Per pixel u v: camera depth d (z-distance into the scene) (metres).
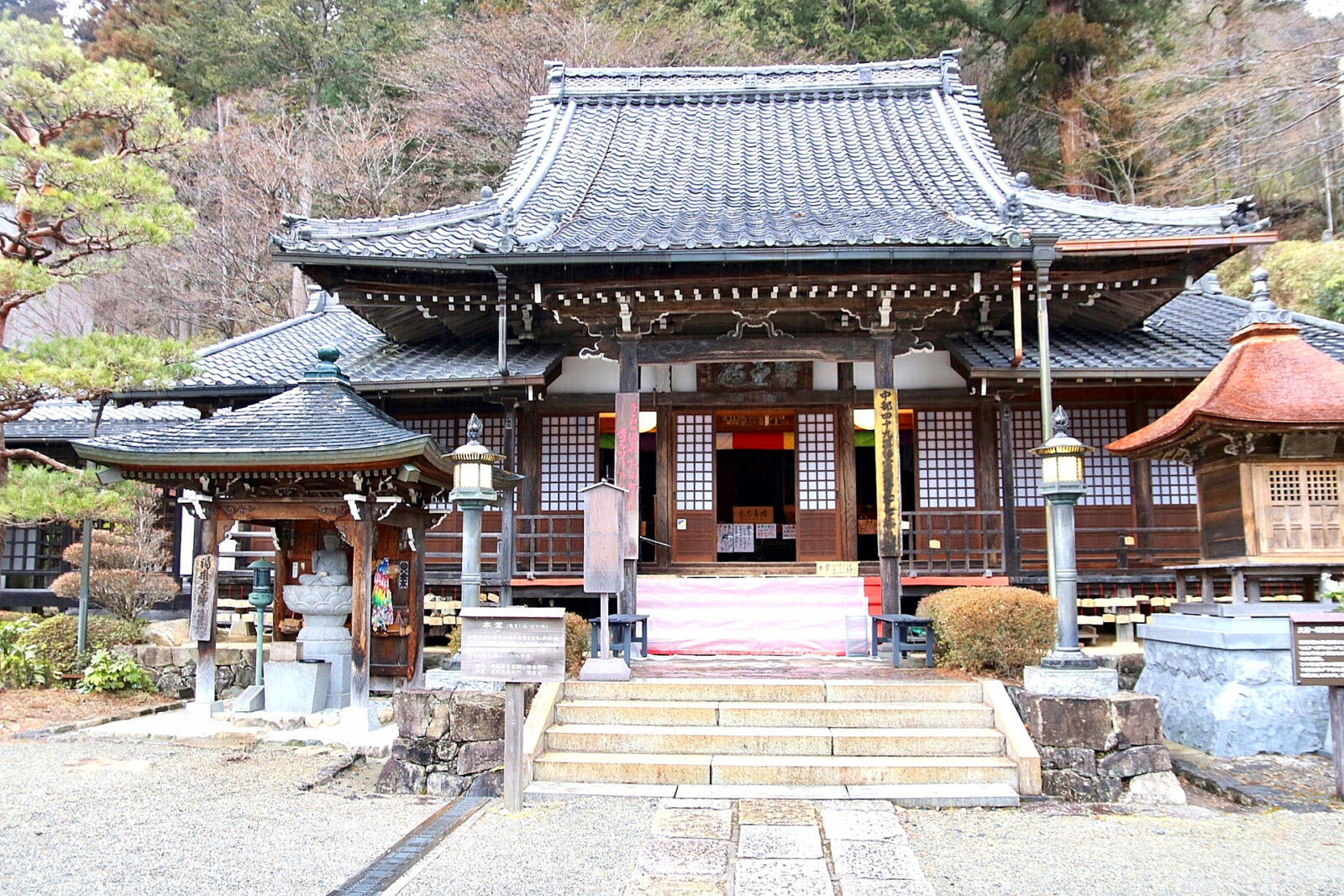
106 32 30.70
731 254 9.98
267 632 12.64
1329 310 18.78
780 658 10.10
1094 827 6.00
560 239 10.77
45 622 11.57
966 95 17.31
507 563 11.62
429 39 28.72
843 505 13.12
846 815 6.03
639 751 7.13
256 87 29.47
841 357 11.01
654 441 17.59
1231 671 8.08
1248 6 23.56
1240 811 6.51
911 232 10.36
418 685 9.08
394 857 5.38
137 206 11.55
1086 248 10.66
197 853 5.45
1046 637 8.20
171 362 11.11
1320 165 23.81
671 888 4.75
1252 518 8.24
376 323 13.33
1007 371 11.29
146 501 11.95
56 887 4.87
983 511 12.36
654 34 28.02
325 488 9.09
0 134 12.23
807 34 28.20
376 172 27.38
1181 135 23.06
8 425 13.79
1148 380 11.54
